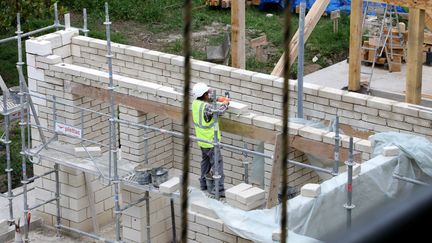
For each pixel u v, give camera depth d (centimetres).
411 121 1070
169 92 1138
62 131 1208
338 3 2267
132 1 2378
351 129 1125
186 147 273
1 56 1984
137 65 1287
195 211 983
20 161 1511
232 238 956
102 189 1281
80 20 2277
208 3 2392
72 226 1280
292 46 1530
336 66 1966
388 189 967
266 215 927
